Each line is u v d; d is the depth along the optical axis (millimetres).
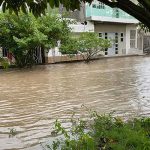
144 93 13484
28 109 10914
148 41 42906
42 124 8938
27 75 20422
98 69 23594
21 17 24391
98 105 11195
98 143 6559
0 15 24188
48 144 7129
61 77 19125
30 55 26281
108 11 35438
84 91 14188
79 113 10023
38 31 24781
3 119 9641
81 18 33875
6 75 20641
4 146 7113
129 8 3305
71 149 6031
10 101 12375
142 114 9648
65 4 3424
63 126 8492
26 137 7750
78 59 32062
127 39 40156
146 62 29031
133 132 6855
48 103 11781
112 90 14336
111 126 7672
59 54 30719
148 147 5883
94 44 30953
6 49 25734
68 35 27422
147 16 3277
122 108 10609
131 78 18266
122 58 34656
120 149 6016
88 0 3549
